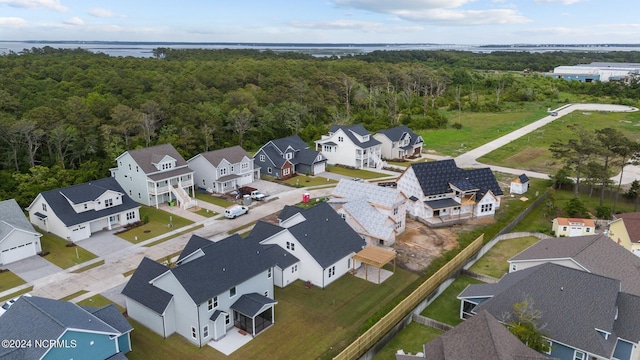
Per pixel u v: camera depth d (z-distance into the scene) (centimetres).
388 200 5166
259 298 3453
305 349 3167
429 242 5034
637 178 7244
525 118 12781
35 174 6312
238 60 17612
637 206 6128
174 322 3331
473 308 3453
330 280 4097
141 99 9219
